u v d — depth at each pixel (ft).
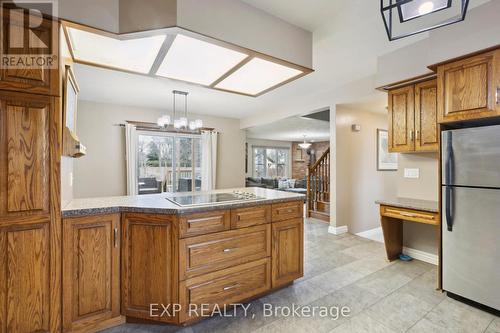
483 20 6.31
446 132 7.10
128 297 5.91
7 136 4.66
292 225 7.71
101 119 15.93
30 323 4.91
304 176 37.60
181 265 5.64
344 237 13.08
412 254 10.19
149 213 5.76
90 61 6.51
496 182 6.17
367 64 10.23
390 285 7.90
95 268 5.61
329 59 9.75
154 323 5.98
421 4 3.39
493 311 6.39
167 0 5.15
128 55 6.23
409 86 9.08
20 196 4.79
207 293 6.02
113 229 5.82
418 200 9.63
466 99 6.74
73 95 6.80
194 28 5.30
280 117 17.10
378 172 15.78
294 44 7.08
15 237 4.76
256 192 9.13
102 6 5.10
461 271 6.85
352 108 14.14
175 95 14.42
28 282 4.89
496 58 6.23
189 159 19.38
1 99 4.58
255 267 6.86
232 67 7.04
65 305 5.24
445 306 6.70
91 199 7.11
